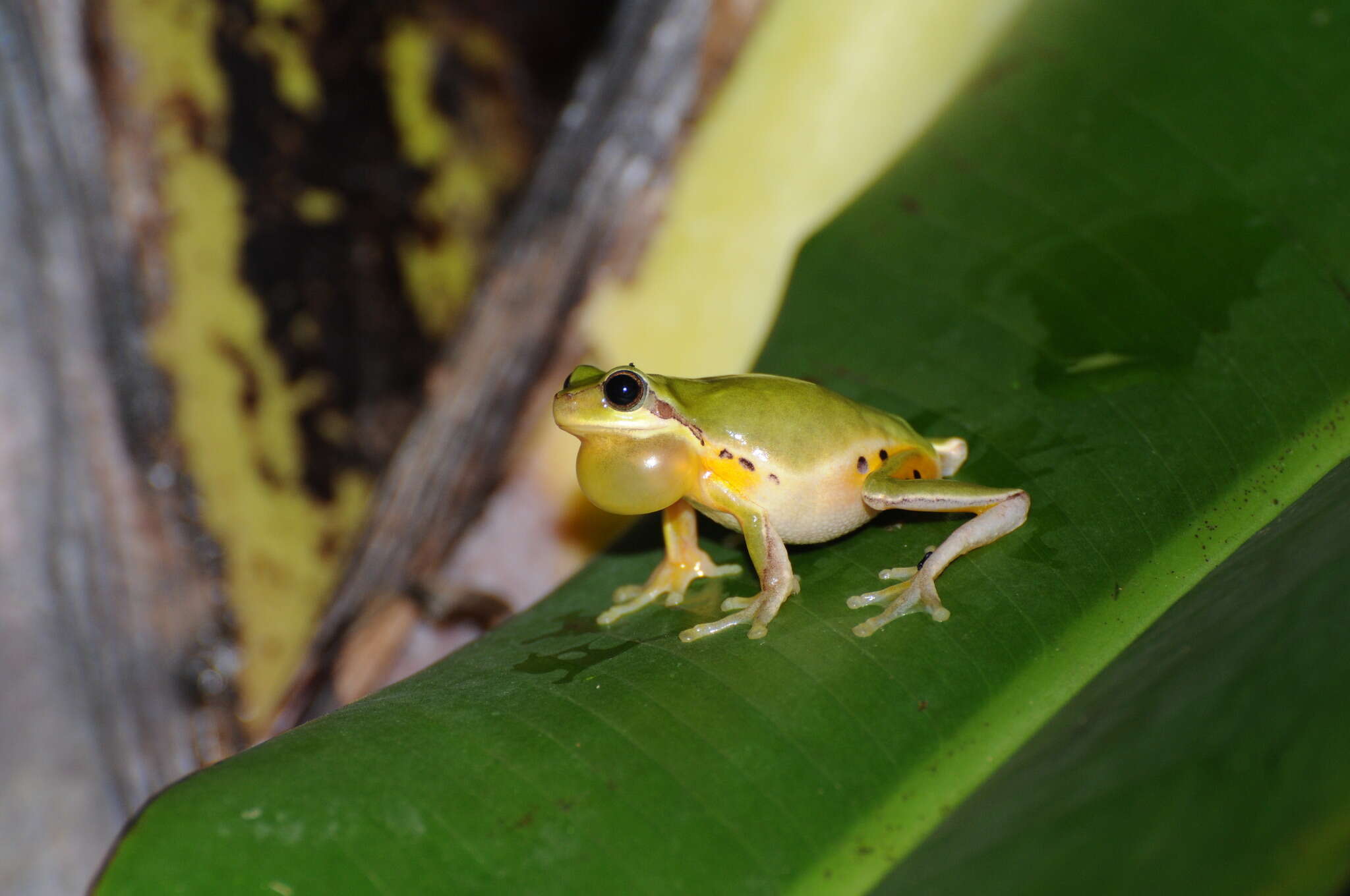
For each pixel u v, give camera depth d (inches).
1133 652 13.9
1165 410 14.5
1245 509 14.3
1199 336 14.7
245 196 15.8
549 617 14.8
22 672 15.5
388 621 15.7
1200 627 13.7
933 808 13.8
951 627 14.1
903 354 15.1
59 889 15.5
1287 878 11.4
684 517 15.0
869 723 13.9
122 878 13.6
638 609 14.8
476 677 14.3
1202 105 15.1
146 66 15.5
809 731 13.9
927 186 15.4
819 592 14.6
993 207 15.2
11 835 15.5
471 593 15.7
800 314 15.3
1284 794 12.4
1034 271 15.0
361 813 13.7
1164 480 14.4
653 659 14.3
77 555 15.6
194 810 13.7
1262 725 13.2
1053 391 14.8
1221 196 15.0
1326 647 13.2
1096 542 14.3
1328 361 14.4
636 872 13.6
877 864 13.7
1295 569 13.6
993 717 13.9
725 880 13.6
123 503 15.7
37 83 15.3
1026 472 14.6
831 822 13.7
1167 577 14.2
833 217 15.4
